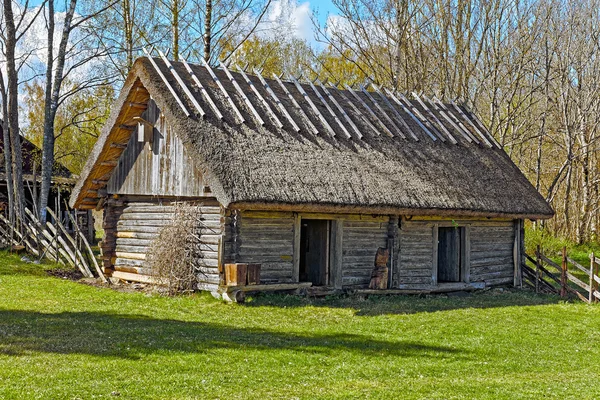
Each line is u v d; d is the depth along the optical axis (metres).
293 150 17.92
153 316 14.27
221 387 9.08
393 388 9.47
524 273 23.33
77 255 21.61
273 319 14.69
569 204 42.91
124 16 30.95
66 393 8.36
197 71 19.16
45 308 14.69
